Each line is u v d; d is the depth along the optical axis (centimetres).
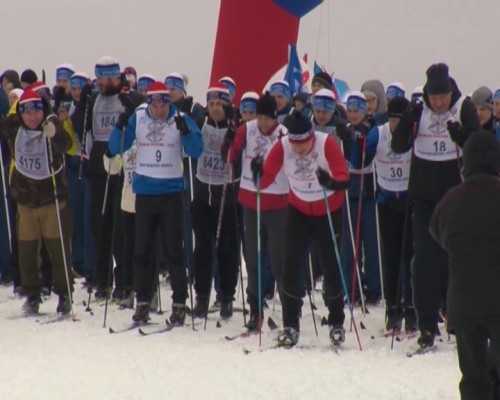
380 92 3744
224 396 2317
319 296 3866
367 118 3438
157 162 3144
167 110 3159
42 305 3612
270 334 3062
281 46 4344
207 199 3325
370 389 2367
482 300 1950
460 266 1984
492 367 2005
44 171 3334
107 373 2547
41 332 3119
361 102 3344
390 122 3072
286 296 2870
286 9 4309
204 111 3606
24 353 2806
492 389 2005
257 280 3105
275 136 3089
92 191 3684
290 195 2838
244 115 3425
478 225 1981
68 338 3022
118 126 3161
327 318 3192
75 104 3834
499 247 1967
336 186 2717
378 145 3116
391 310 3128
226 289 3362
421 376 2486
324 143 2767
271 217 3055
